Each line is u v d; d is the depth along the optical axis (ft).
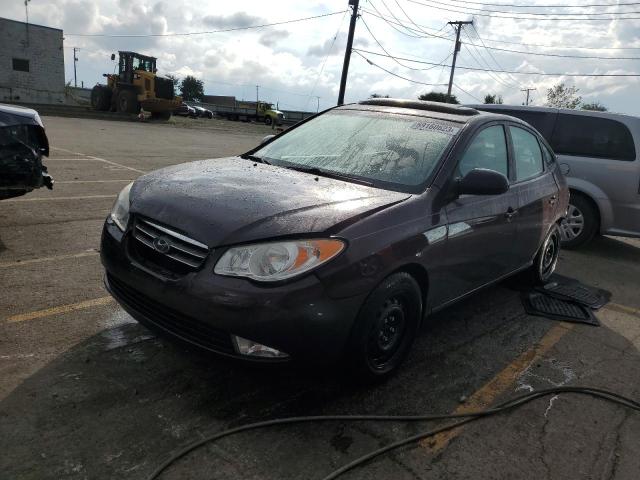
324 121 14.71
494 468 8.89
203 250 9.01
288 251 8.84
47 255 16.72
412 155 12.29
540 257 17.39
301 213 9.56
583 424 10.39
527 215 15.07
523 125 16.22
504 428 10.01
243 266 8.73
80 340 11.61
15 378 9.98
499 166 14.19
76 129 64.49
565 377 12.19
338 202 10.23
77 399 9.54
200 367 10.94
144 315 9.80
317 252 8.95
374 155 12.55
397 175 11.84
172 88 102.06
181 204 9.79
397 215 10.30
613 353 13.71
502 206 13.57
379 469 8.56
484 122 13.76
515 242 14.74
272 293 8.57
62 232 19.25
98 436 8.66
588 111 24.11
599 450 9.63
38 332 11.78
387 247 9.77
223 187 10.60
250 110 174.09
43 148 16.53
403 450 9.09
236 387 10.40
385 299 9.97
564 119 24.36
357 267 9.25
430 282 11.21
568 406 10.97
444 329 14.17
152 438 8.75
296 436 9.14
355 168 12.28
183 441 8.75
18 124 15.61
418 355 12.52
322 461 8.61
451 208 11.62
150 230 9.84
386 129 13.41
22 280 14.55
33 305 13.08
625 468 9.21
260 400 10.07
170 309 9.27
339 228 9.34
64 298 13.64
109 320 12.65
